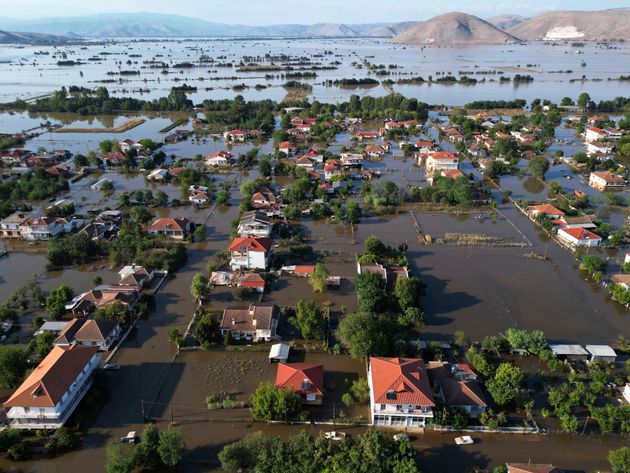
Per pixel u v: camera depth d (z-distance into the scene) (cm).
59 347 6306
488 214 12106
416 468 4591
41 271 9344
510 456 5231
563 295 8456
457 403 5712
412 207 12519
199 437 5497
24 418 5416
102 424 5675
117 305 7531
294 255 9781
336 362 6750
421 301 8250
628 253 9488
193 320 7619
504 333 7369
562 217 11356
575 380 6319
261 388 5806
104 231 10706
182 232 10581
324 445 4878
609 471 5034
